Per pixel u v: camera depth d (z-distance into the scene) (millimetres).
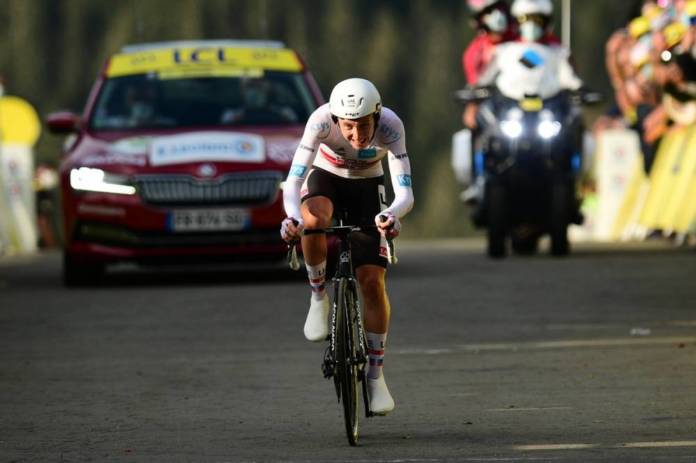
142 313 37188
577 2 169750
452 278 44750
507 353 29688
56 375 27953
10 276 50188
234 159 42438
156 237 42188
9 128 77750
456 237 175250
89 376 27766
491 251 52156
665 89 56625
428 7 185625
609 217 71000
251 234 42219
